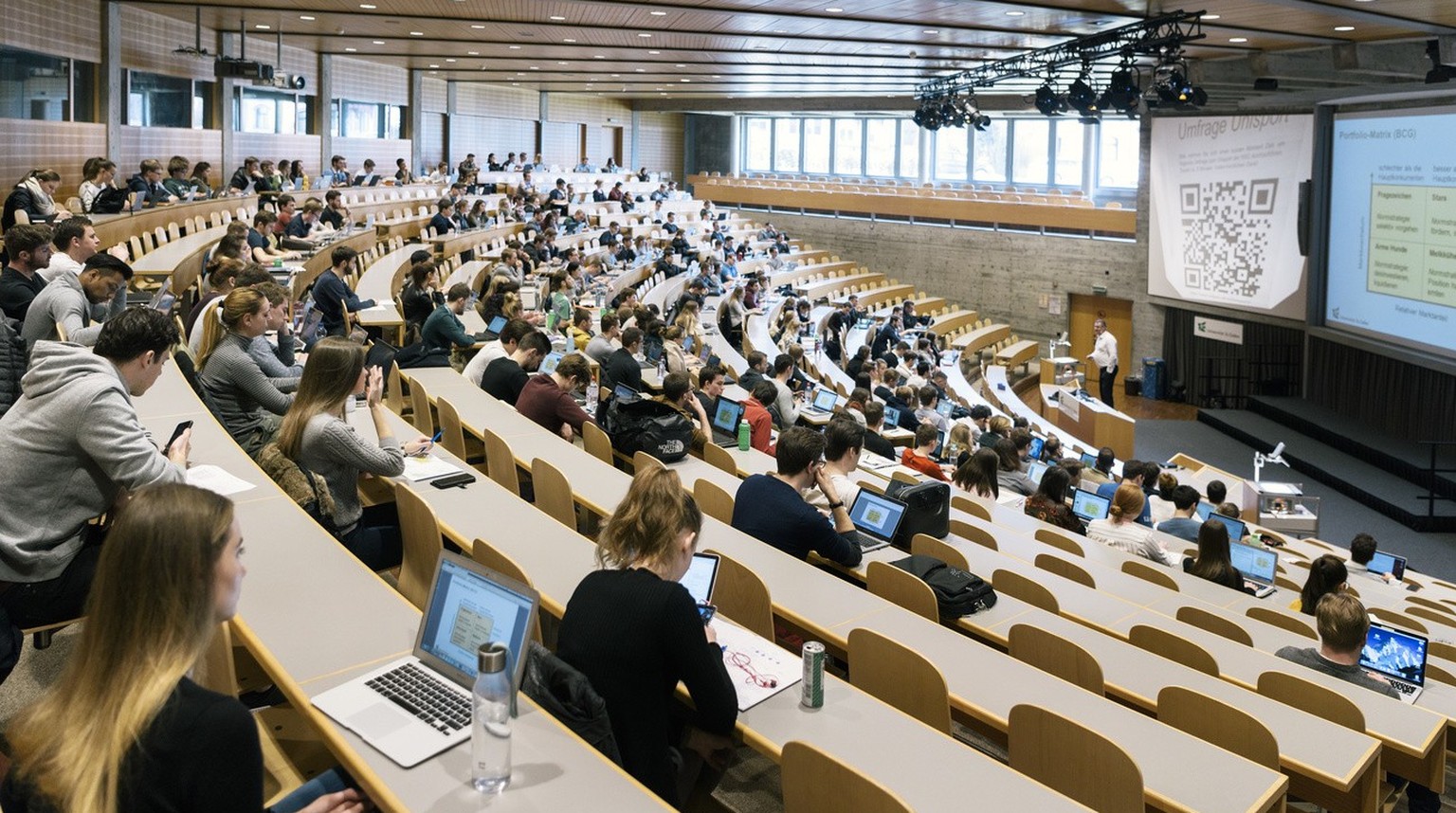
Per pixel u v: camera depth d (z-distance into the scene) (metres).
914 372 19.44
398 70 28.34
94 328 5.58
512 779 2.77
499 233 22.02
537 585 4.37
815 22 16.22
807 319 21.61
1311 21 15.37
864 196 33.38
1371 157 18.19
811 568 5.16
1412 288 17.19
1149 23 15.36
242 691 3.88
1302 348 21.84
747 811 4.30
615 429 7.66
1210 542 7.93
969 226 30.59
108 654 1.96
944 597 5.30
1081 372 27.05
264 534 4.20
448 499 5.40
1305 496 15.48
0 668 3.54
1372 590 9.65
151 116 17.98
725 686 3.32
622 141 39.56
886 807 2.84
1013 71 21.72
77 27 15.38
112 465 3.58
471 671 3.13
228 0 16.11
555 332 13.16
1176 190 23.70
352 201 20.97
